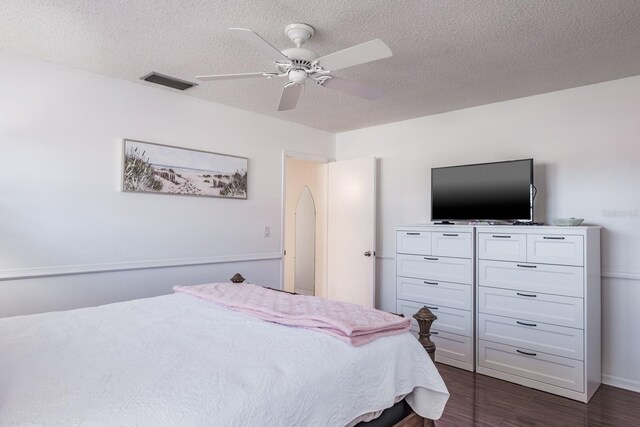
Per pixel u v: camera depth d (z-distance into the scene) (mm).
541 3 2020
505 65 2816
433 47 2531
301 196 6004
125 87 3170
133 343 1581
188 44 2523
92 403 1070
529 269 3039
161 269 3393
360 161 4621
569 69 2883
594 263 2955
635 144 2996
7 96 2641
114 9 2107
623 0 1983
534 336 3012
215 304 2270
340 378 1418
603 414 2602
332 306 2082
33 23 2254
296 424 1238
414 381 1765
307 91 3387
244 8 2086
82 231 2945
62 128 2855
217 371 1291
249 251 4055
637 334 2965
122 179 3129
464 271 3400
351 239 4695
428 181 4184
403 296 3814
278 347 1537
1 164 2613
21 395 1114
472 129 3867
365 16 2158
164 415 1031
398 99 3611
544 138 3424
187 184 3537
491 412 2627
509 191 3354
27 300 2721
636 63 2768
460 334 3420
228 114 3879
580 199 3229
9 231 2639
